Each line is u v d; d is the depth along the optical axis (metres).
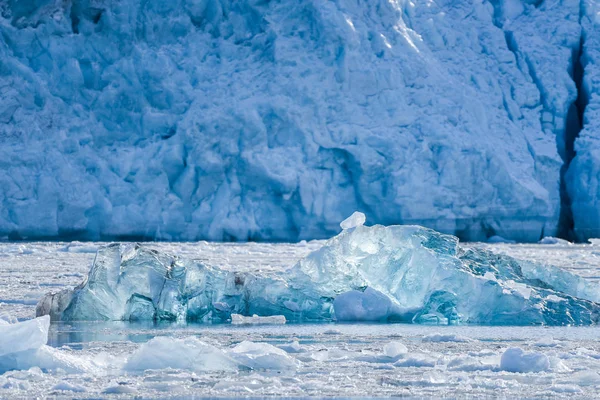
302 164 103.44
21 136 99.88
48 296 32.38
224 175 103.25
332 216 103.75
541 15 124.88
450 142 106.94
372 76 108.50
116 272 32.25
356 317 32.69
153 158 102.19
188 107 105.31
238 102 104.62
